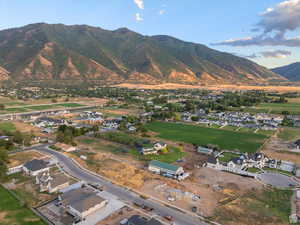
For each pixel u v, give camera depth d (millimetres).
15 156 93188
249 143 122875
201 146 114188
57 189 67125
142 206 59531
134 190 68500
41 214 55844
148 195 65938
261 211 59719
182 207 60500
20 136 110562
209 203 63125
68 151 102188
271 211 59906
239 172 84812
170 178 79250
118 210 57938
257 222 55000
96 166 85750
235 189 72500
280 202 64688
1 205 58094
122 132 137750
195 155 104250
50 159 90562
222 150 110125
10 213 54844
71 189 67438
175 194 66812
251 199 66062
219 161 95062
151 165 85438
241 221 55188
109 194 65375
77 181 73000
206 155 104438
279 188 73750
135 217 52344
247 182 77938
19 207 57656
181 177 78438
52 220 53531
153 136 132625
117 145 114562
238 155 104188
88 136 129625
